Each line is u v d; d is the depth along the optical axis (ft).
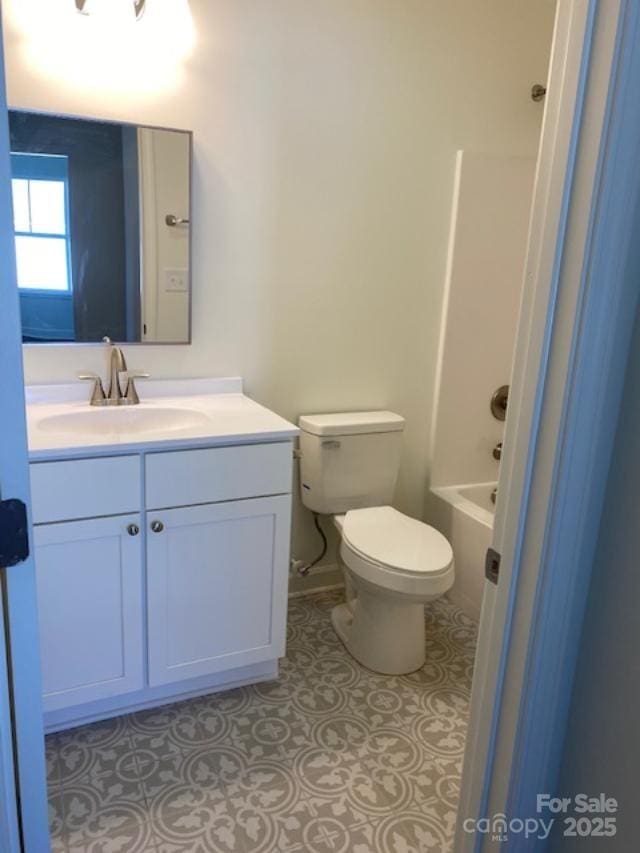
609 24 2.31
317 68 6.84
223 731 5.82
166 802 5.01
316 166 7.10
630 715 2.79
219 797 5.08
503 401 8.87
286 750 5.62
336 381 7.89
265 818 4.90
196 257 6.74
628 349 2.67
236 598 6.03
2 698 2.58
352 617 7.46
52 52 5.72
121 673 5.68
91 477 5.12
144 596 5.60
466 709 6.24
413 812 5.01
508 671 3.08
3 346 2.27
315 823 4.87
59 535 5.11
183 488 5.52
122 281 6.43
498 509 3.05
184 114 6.35
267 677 6.57
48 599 5.20
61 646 5.36
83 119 5.91
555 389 2.68
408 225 7.78
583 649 3.01
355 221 7.47
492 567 3.12
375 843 4.72
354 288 7.68
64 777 5.22
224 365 7.19
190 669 5.98
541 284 2.68
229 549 5.87
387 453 7.73
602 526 2.86
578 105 2.45
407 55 7.23
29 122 5.74
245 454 5.71
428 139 7.60
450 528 8.37
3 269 2.21
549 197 2.62
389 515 7.42
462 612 8.14
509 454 2.95
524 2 7.64
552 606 2.87
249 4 6.38
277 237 7.11
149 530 5.46
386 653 6.73
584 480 2.74
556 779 3.21
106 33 5.86
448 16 7.32
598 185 2.43
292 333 7.47
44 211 5.98
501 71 7.76
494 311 8.51
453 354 8.43
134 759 5.44
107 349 6.52
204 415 6.23
